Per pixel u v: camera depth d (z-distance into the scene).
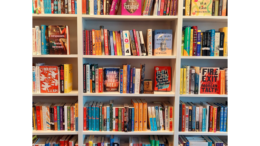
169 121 2.17
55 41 2.09
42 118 2.15
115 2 2.10
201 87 2.19
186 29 2.10
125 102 2.47
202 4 2.11
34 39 2.08
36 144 2.18
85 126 2.16
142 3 2.35
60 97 2.44
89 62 2.41
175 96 2.12
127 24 2.36
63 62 2.40
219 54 2.15
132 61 2.42
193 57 2.10
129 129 2.15
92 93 2.12
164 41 2.15
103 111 2.14
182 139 2.24
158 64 2.43
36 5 2.04
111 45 2.13
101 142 2.18
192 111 2.16
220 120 2.16
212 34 2.12
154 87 2.30
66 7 2.05
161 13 2.10
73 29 2.36
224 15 2.12
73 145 2.16
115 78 2.21
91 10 2.08
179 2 2.04
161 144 2.20
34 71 2.10
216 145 2.18
